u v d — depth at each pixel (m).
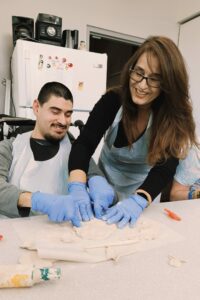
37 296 0.44
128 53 3.23
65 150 1.09
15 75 2.09
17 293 0.44
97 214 0.76
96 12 2.76
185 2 3.12
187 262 0.56
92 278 0.49
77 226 0.68
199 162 1.12
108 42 3.21
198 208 0.88
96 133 1.02
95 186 0.87
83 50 2.19
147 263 0.55
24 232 0.65
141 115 1.03
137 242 0.63
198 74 3.00
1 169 0.98
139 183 1.21
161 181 0.91
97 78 2.19
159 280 0.49
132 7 2.95
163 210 0.85
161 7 3.12
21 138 1.08
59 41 2.23
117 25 2.89
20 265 0.49
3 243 0.59
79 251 0.56
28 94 1.95
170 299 0.45
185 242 0.64
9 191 0.81
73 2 2.62
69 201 0.74
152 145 0.96
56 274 0.47
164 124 0.95
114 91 1.06
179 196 1.16
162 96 0.94
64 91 1.04
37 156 1.04
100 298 0.44
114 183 1.24
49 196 0.76
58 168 1.06
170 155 0.94
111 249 0.58
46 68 1.99
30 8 2.44
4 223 0.70
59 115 1.03
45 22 2.16
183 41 3.22
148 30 3.09
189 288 0.48
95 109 1.05
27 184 1.01
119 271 0.52
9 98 2.38
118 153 1.16
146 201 0.83
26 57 1.92
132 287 0.47
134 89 0.89
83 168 0.94
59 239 0.61
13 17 2.13
